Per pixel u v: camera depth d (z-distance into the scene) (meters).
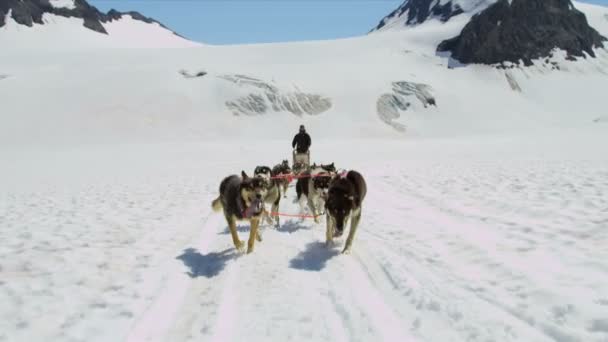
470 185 11.11
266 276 5.70
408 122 69.88
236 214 6.61
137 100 64.69
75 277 5.45
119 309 4.63
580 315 3.95
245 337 4.13
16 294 4.96
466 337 3.88
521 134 43.53
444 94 78.75
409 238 6.90
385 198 10.48
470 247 6.18
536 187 9.97
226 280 5.55
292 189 13.59
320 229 8.19
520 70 94.56
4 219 8.89
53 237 7.29
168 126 60.19
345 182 6.72
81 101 62.88
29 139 52.66
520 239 6.36
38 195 12.39
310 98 71.56
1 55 94.38
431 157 21.62
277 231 8.09
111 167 21.91
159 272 5.68
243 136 60.47
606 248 5.62
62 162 25.14
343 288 5.18
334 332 4.17
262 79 74.62
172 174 17.27
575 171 11.95
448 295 4.68
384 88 76.12
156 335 4.20
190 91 69.81
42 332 4.14
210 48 100.88
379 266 5.84
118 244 6.90
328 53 96.25
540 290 4.54
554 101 85.75
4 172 20.48
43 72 73.38
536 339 3.73
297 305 4.78
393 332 4.09
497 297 4.54
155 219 8.76
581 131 41.31
